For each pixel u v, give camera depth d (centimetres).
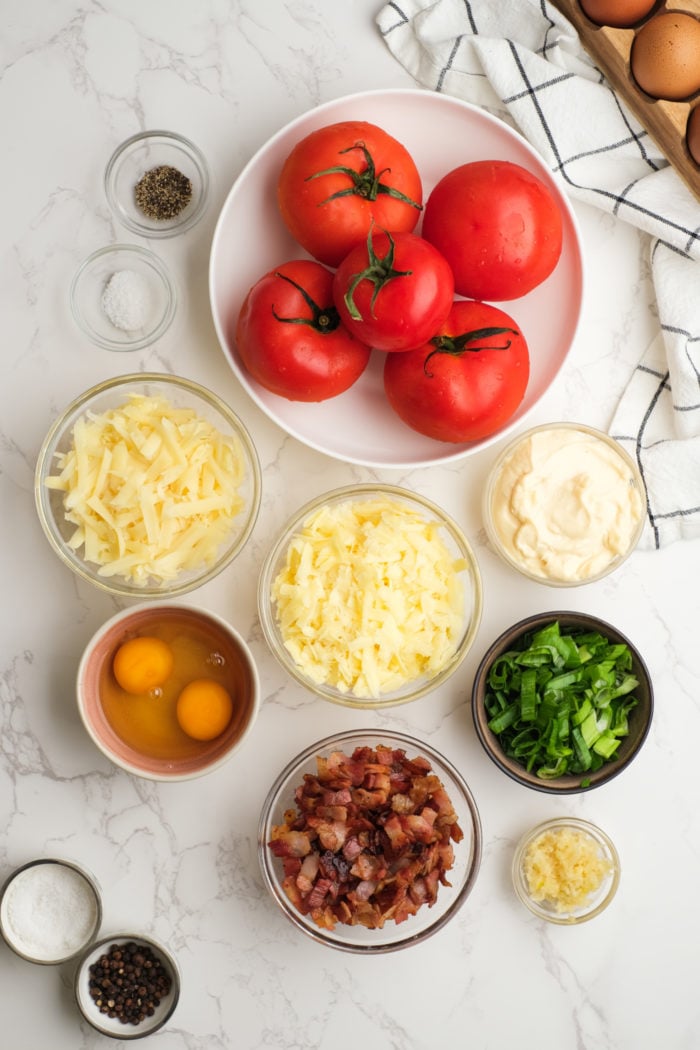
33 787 169
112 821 170
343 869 156
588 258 172
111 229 168
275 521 172
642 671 162
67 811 170
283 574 162
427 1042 173
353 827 156
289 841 156
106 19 167
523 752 165
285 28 168
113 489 155
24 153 167
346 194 142
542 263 148
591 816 174
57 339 168
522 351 152
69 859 169
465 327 150
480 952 174
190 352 169
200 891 170
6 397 168
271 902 171
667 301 166
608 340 173
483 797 173
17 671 169
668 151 163
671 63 154
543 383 165
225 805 170
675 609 174
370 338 142
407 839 154
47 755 169
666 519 171
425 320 139
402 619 159
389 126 161
